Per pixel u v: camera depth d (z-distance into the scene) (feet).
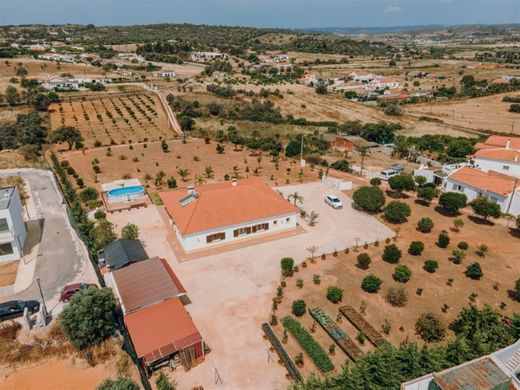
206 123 361.71
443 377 69.67
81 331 89.15
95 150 265.95
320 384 75.56
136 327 91.50
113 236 136.15
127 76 555.28
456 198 164.66
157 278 108.88
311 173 225.15
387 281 121.39
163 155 255.09
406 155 276.00
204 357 90.48
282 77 613.11
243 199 150.61
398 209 157.69
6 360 88.79
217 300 111.45
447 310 107.24
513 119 395.55
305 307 104.73
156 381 82.99
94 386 82.38
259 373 86.17
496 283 119.85
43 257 134.51
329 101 468.75
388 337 96.84
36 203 180.75
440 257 135.74
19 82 458.50
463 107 454.40
